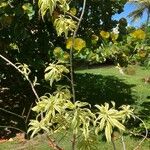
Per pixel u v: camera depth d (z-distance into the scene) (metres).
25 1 8.56
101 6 9.98
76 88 13.04
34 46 9.20
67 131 3.55
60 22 3.54
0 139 8.23
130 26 9.80
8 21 8.43
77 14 9.70
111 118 3.06
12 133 8.55
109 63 21.73
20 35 8.77
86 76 16.34
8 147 7.68
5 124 9.13
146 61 9.31
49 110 3.29
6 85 10.17
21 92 10.27
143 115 9.82
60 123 3.41
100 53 8.87
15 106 10.27
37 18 9.01
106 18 10.03
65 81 10.21
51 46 9.37
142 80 16.70
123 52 8.82
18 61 9.28
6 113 9.77
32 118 9.45
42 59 9.56
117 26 9.70
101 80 15.92
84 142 3.40
